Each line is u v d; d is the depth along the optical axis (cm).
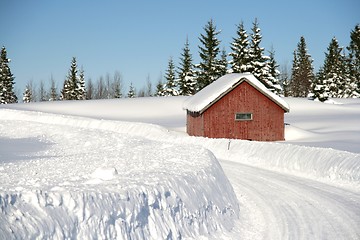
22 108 6719
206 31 8331
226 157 2794
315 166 2045
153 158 1488
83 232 699
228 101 3909
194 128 4125
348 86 9562
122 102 7344
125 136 3444
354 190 1656
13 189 713
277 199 1538
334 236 1088
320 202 1470
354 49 10062
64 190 745
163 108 6931
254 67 7612
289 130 4122
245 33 7700
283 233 1121
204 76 8400
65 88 11694
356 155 1895
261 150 2594
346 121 5081
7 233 579
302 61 11444
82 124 4766
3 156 2302
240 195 1614
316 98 7956
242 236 1097
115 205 785
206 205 1116
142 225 834
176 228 920
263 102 3959
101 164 1347
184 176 1128
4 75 9750
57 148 2891
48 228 644
